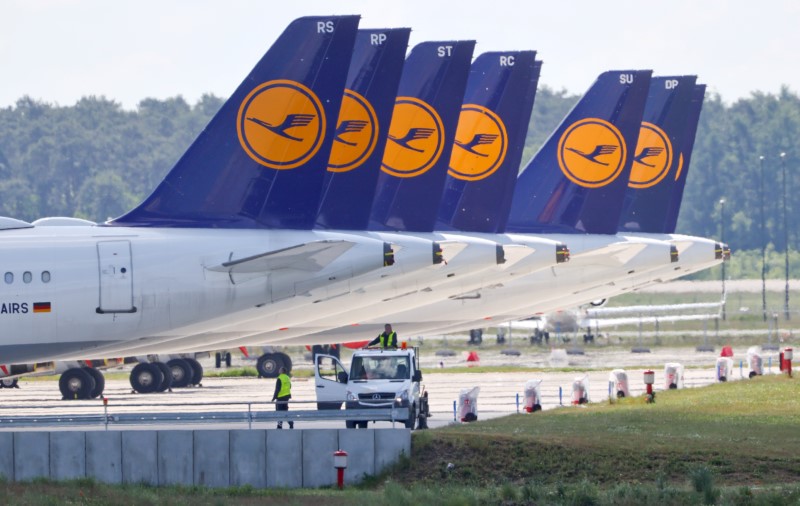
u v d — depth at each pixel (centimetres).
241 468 17975
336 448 17912
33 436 18188
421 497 15538
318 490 17275
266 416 18662
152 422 18712
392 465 17875
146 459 18100
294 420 18675
